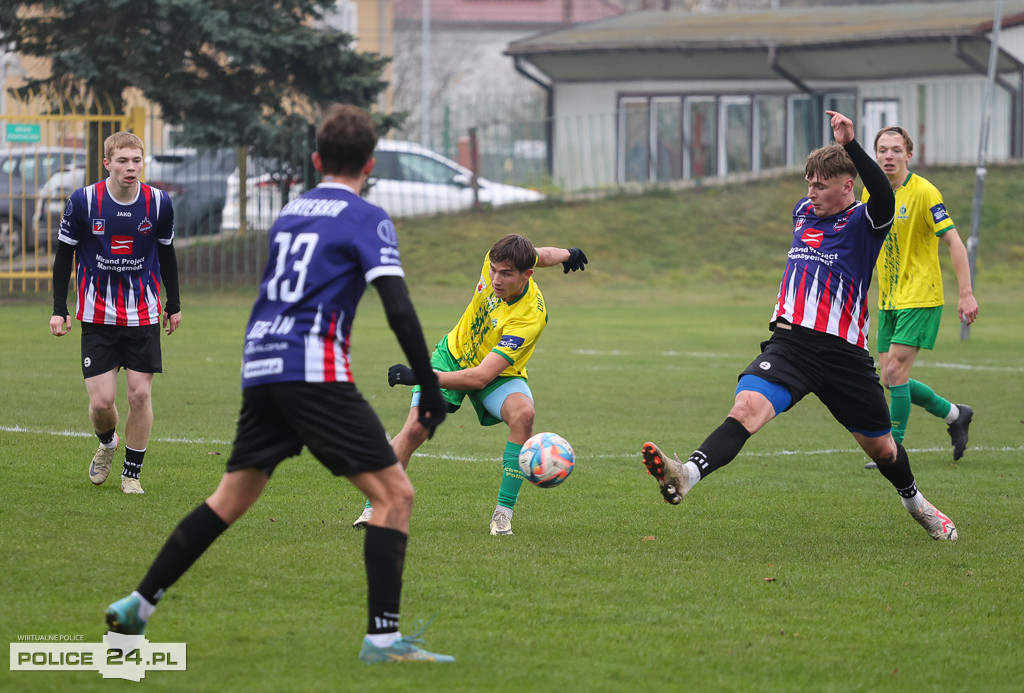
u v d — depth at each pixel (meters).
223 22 75.75
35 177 71.06
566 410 38.97
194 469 27.22
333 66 80.75
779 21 119.31
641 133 117.19
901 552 21.14
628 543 21.47
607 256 90.88
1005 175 100.56
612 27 127.44
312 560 19.38
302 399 14.07
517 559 19.95
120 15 76.38
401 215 96.81
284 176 81.19
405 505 14.68
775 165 110.19
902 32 100.31
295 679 13.84
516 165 109.62
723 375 48.16
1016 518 24.19
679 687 13.98
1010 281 85.62
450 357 23.17
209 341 55.62
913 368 49.50
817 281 20.80
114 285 23.91
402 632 15.80
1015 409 39.56
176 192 87.12
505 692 13.62
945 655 15.42
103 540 20.19
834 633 16.27
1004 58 100.12
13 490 24.17
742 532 22.66
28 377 42.03
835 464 30.31
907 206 30.12
